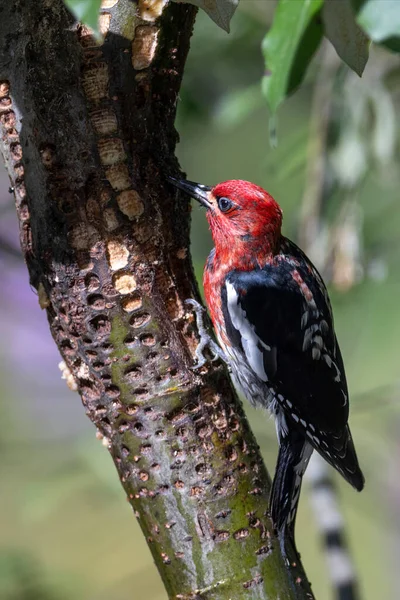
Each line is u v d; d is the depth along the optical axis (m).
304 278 8.12
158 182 6.13
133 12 5.70
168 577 6.15
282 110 13.26
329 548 9.49
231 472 6.12
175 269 6.30
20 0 5.55
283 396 7.96
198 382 6.09
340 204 10.57
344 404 7.98
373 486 13.49
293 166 11.34
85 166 5.77
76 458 11.70
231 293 8.06
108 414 6.07
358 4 4.77
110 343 5.93
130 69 5.80
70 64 5.66
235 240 8.02
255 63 11.40
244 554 6.06
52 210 5.79
